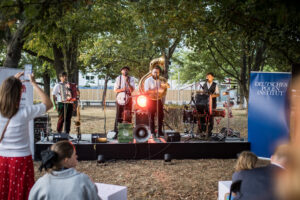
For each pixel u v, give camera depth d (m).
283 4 1.95
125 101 7.80
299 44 4.23
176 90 35.50
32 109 2.79
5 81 2.72
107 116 18.22
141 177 5.67
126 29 13.38
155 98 7.88
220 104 28.73
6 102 2.68
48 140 7.28
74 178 2.12
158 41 6.57
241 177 2.29
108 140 7.52
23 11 2.34
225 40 12.38
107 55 19.52
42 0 2.34
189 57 17.33
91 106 32.94
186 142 7.06
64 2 2.54
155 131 8.55
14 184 2.73
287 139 6.60
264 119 6.84
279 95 6.66
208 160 6.97
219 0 4.44
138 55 19.17
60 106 7.59
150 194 4.78
